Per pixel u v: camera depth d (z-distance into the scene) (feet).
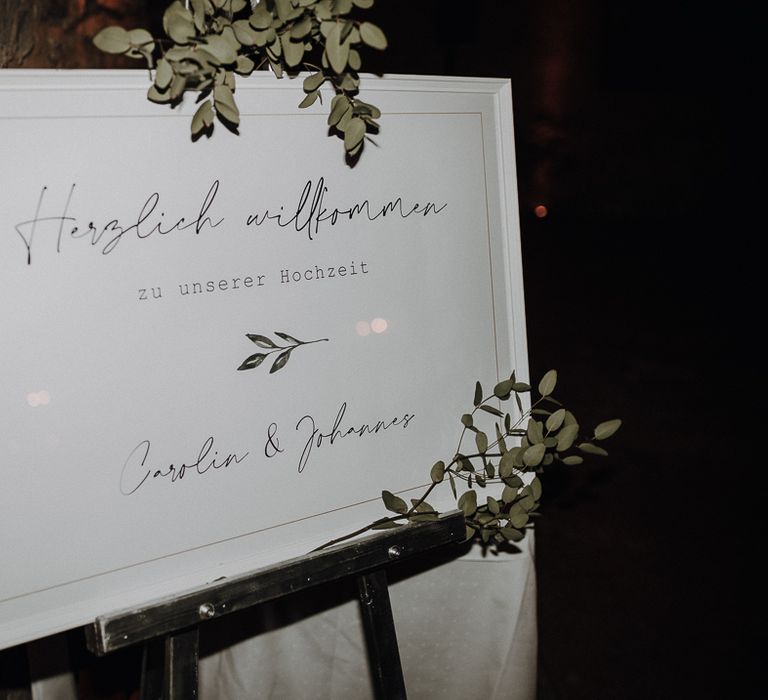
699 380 13.25
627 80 24.53
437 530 3.82
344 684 5.20
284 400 3.49
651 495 9.68
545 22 25.53
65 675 4.73
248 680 4.99
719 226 22.07
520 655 5.24
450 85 3.77
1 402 2.96
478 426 4.04
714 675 6.68
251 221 3.36
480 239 3.94
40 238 2.98
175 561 3.32
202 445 3.33
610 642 7.13
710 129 22.06
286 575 3.41
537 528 8.98
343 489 3.67
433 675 5.30
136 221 3.13
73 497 3.10
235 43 3.20
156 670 3.66
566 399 12.93
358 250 3.62
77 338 3.06
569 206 27.30
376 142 3.63
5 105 2.88
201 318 3.28
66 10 4.58
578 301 18.22
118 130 3.07
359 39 3.39
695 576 8.04
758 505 9.32
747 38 20.66
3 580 3.01
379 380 3.72
